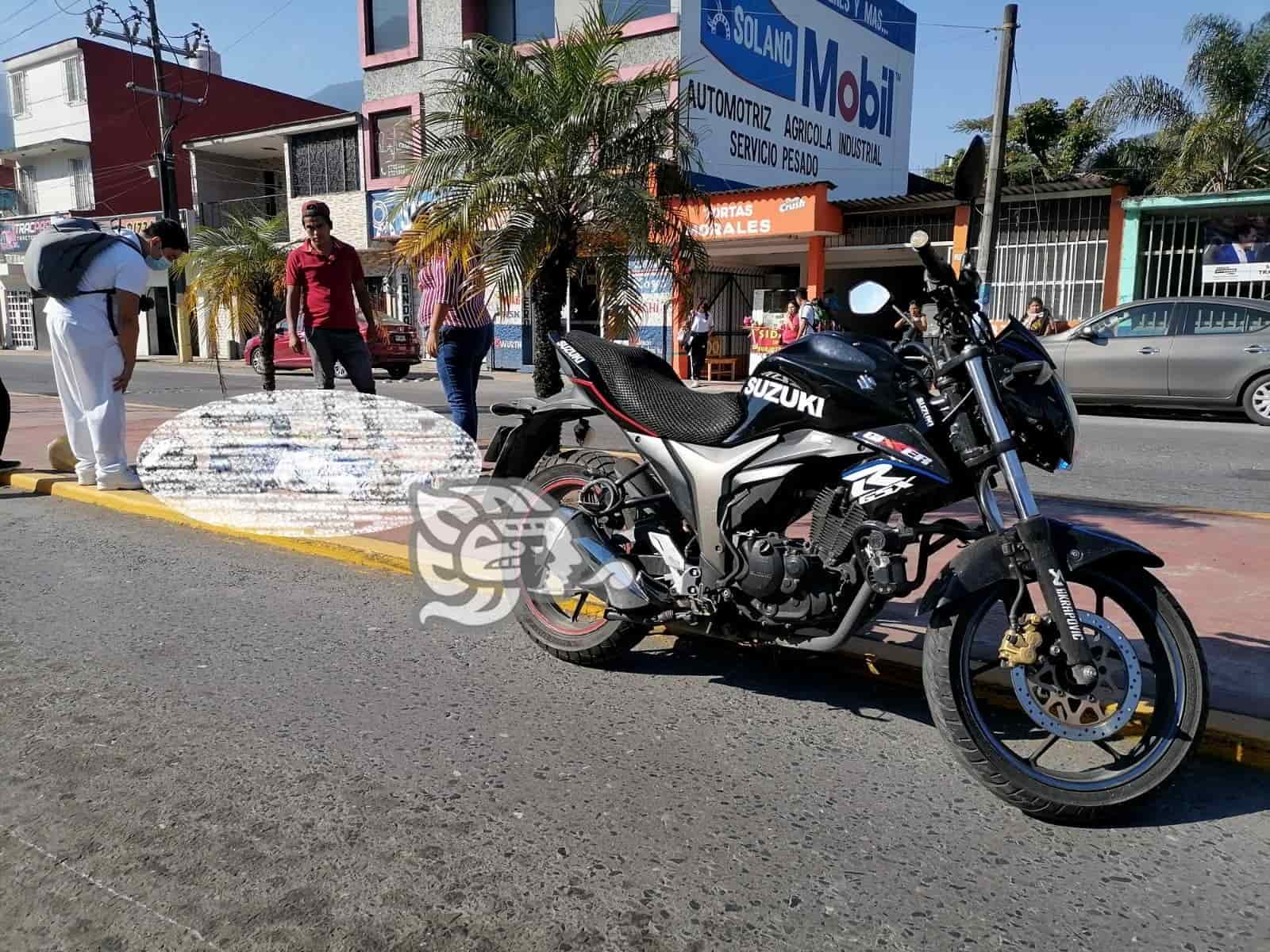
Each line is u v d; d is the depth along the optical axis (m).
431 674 4.00
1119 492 7.74
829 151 26.06
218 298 11.13
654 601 3.66
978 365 2.91
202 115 36.62
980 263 16.78
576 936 2.34
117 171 35.12
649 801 2.98
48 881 2.54
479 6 23.27
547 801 2.97
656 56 20.39
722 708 3.70
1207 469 8.91
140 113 35.41
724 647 4.36
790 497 3.33
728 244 20.86
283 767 3.17
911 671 3.83
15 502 7.12
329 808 2.92
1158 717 2.89
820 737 3.45
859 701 3.76
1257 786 3.10
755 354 19.77
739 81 21.98
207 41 27.06
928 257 2.84
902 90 29.55
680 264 7.16
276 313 11.38
